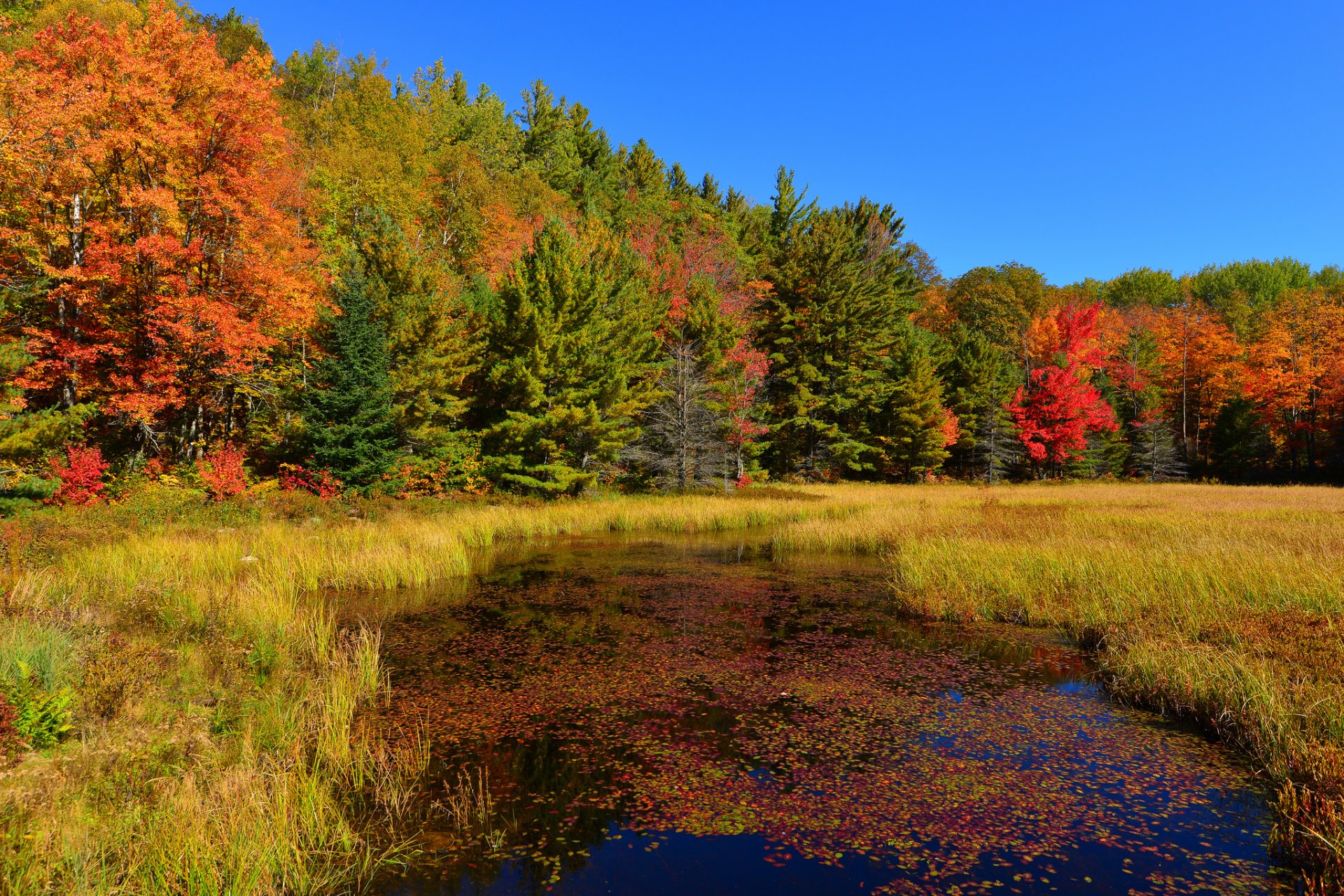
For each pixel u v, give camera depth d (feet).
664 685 25.20
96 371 60.64
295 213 93.76
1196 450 169.48
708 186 243.81
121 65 56.29
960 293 219.41
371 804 16.20
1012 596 36.35
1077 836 14.93
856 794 16.90
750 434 116.37
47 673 18.63
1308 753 16.60
